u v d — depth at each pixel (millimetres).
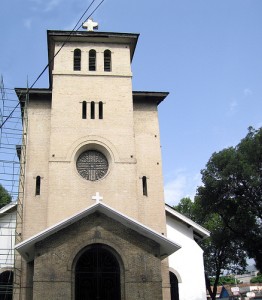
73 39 27734
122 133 25578
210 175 36812
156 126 27406
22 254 19266
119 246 18906
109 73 27094
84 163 25188
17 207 23969
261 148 34688
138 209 24953
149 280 18500
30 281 20797
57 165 24234
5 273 24266
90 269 18922
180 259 25734
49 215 23094
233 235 37312
